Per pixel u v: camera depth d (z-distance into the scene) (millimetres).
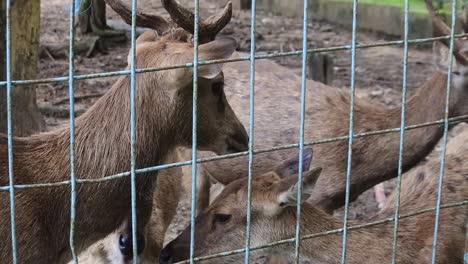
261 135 5500
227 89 5758
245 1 16781
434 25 5293
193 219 3191
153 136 3732
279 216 4180
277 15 16203
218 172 5500
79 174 3652
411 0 13477
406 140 5340
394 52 12602
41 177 3617
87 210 3689
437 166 4926
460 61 5191
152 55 3633
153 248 4875
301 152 3318
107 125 3691
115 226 3795
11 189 2857
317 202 5316
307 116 5473
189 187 5586
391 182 6953
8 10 2662
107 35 12320
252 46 3127
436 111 5297
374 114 5465
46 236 3635
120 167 3691
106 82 9992
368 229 4336
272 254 4270
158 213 4934
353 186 5398
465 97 5262
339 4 14758
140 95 3682
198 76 3508
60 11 15789
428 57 12242
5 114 6188
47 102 8836
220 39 3395
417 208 4586
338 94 5637
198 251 4180
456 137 5707
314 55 8898
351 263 4234
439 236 4457
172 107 3721
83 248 3791
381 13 13797
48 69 10703
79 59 11492
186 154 5270
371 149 5332
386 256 4262
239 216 4184
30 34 6312
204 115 3900
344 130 5352
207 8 16906
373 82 10438
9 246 3521
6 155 3611
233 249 4203
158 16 4051
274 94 5648
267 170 5453
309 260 4254
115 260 4402
